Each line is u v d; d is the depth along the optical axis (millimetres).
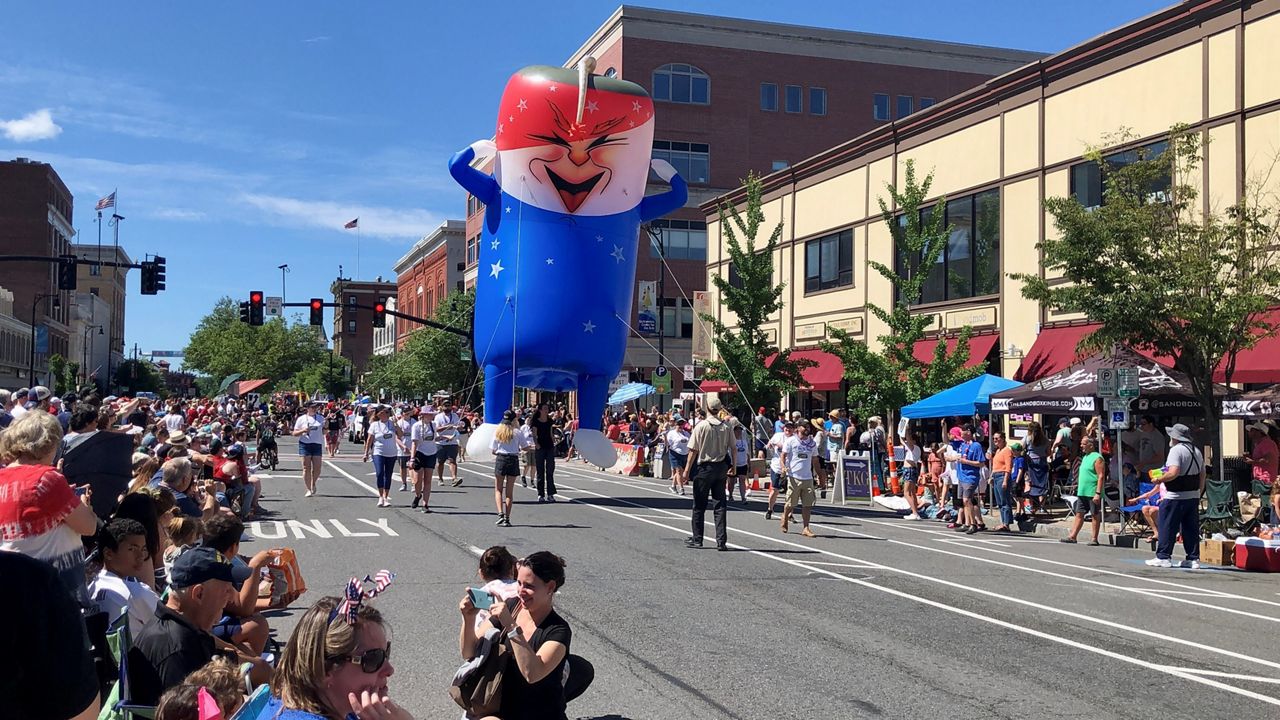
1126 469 17953
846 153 32469
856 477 23125
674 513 18328
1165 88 21516
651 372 53594
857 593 10422
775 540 14766
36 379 88250
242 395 72812
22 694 2975
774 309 30812
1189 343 16281
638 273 53406
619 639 8172
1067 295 17547
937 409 20906
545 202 19250
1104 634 8727
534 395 56094
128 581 5418
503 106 19406
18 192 88375
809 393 34594
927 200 28609
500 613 4848
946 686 6941
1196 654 8055
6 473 4707
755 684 6922
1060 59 23953
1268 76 19359
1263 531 13758
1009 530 17828
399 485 23094
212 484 12078
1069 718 6281
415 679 6875
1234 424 20016
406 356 65625
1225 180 20156
